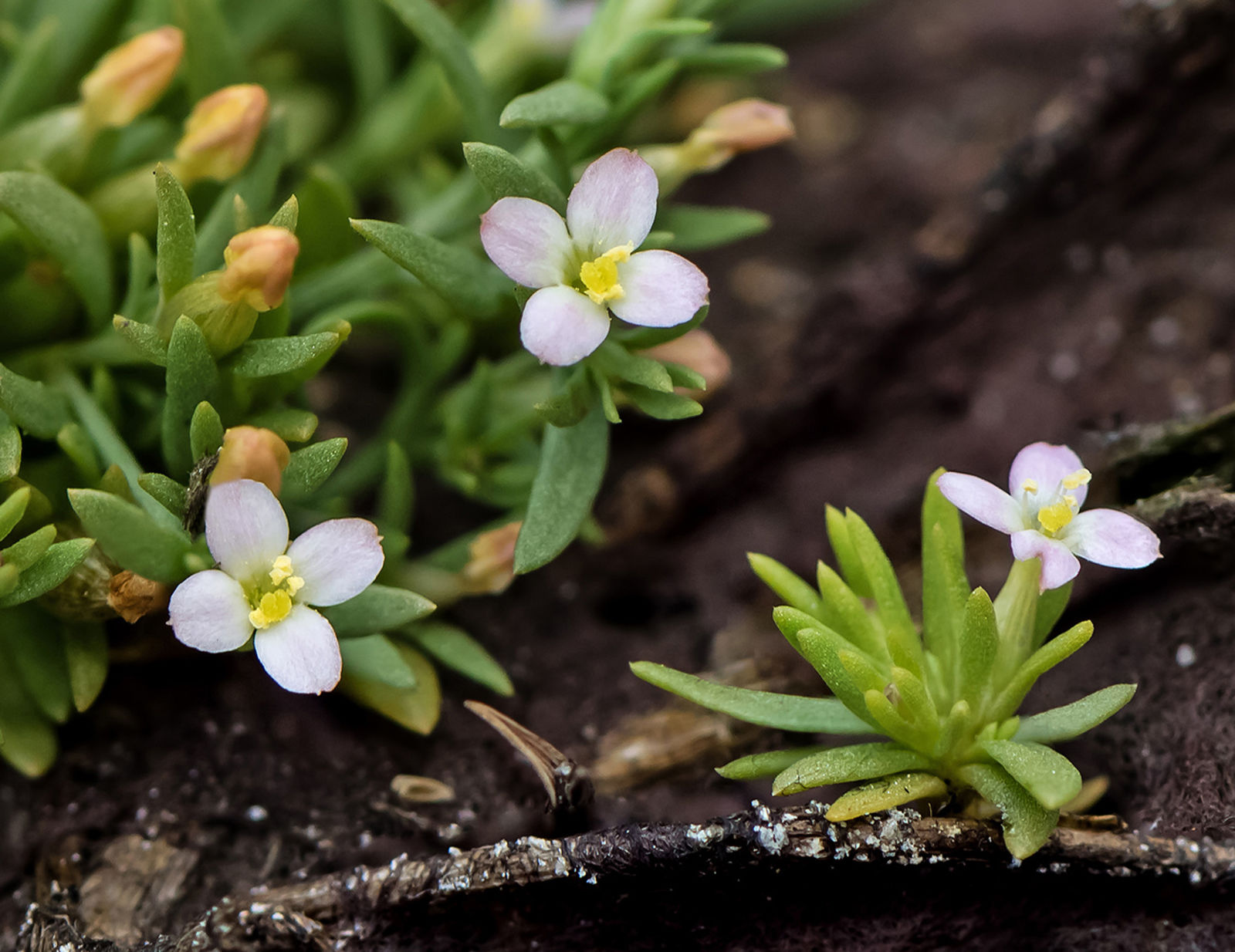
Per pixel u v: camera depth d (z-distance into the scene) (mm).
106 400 166
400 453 166
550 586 177
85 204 165
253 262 158
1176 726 164
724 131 170
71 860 164
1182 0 175
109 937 161
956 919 159
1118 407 177
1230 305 178
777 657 171
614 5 170
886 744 158
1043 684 167
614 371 162
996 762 157
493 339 175
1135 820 161
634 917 159
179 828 165
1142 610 167
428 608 159
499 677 165
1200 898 158
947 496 156
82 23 177
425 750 168
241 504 156
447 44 167
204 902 163
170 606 155
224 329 160
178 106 178
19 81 171
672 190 173
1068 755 165
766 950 159
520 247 158
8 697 165
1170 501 164
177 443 161
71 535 163
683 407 163
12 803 166
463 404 171
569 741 169
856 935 159
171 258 160
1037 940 159
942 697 160
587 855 158
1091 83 178
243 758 168
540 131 166
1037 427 178
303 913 159
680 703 169
